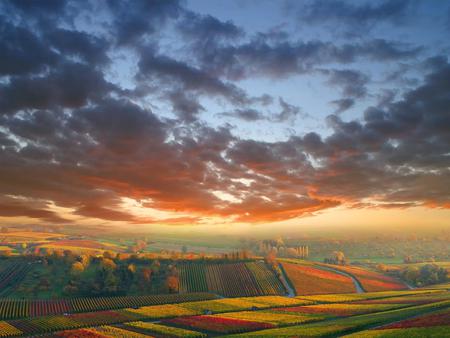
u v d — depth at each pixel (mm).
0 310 129250
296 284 190875
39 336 98500
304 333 82938
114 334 97125
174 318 119938
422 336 59156
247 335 87500
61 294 165625
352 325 86875
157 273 199000
